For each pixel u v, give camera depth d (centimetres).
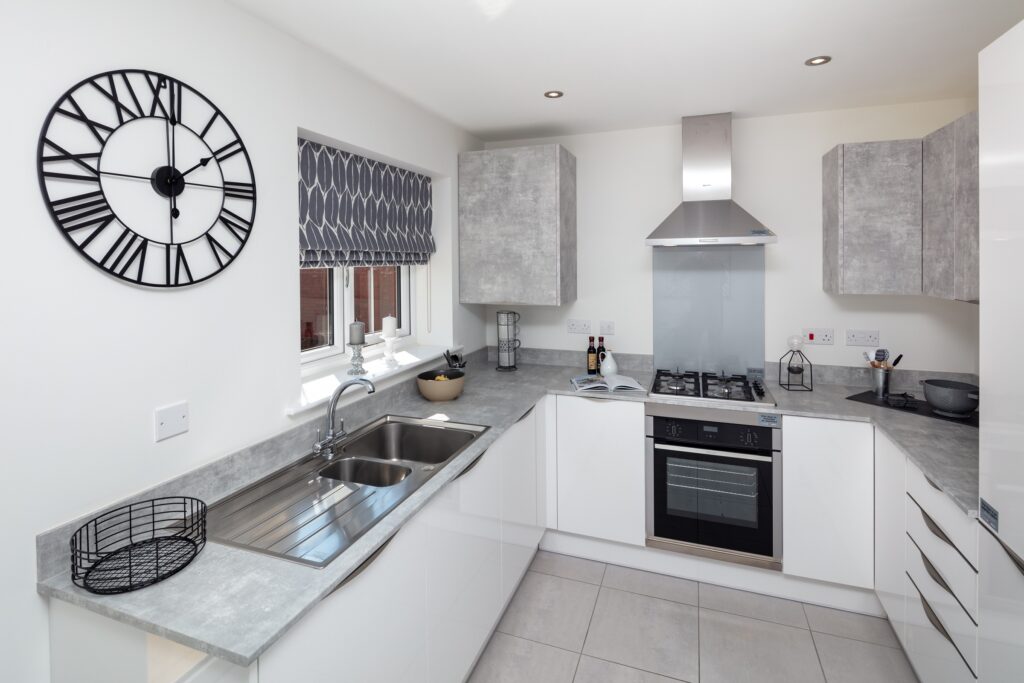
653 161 328
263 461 183
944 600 172
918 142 248
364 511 158
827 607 259
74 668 122
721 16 187
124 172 137
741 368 321
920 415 243
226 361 171
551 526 299
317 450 203
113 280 137
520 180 308
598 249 344
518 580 257
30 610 121
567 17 186
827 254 289
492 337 373
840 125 291
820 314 303
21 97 116
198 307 161
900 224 253
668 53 216
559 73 237
